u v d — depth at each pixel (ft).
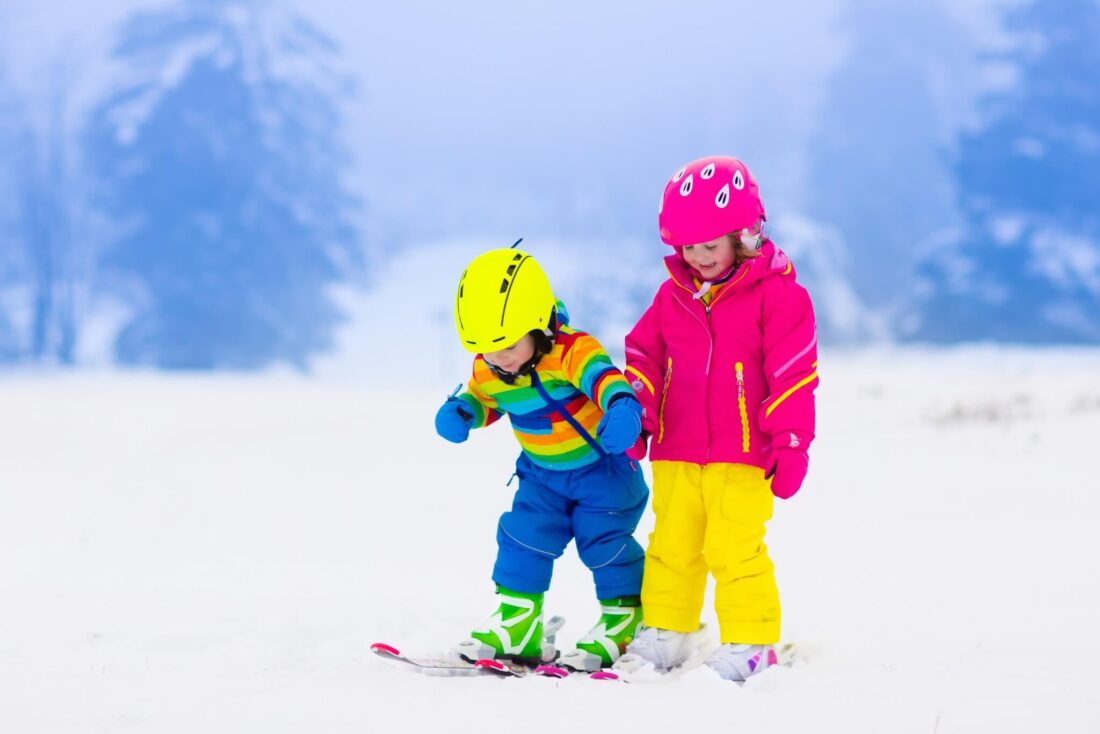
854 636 14.29
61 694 11.50
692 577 13.43
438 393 100.12
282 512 30.91
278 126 228.02
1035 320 216.33
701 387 13.33
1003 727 9.66
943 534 23.31
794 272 13.57
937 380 77.30
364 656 13.61
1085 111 229.66
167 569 21.79
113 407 75.20
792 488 12.58
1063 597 16.38
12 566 22.62
